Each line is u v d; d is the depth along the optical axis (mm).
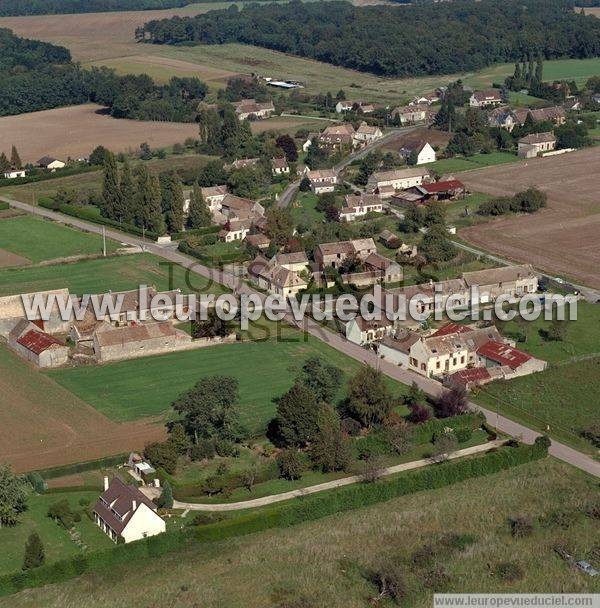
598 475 187000
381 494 177750
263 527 168875
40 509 173000
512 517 172250
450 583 155000
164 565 159000
